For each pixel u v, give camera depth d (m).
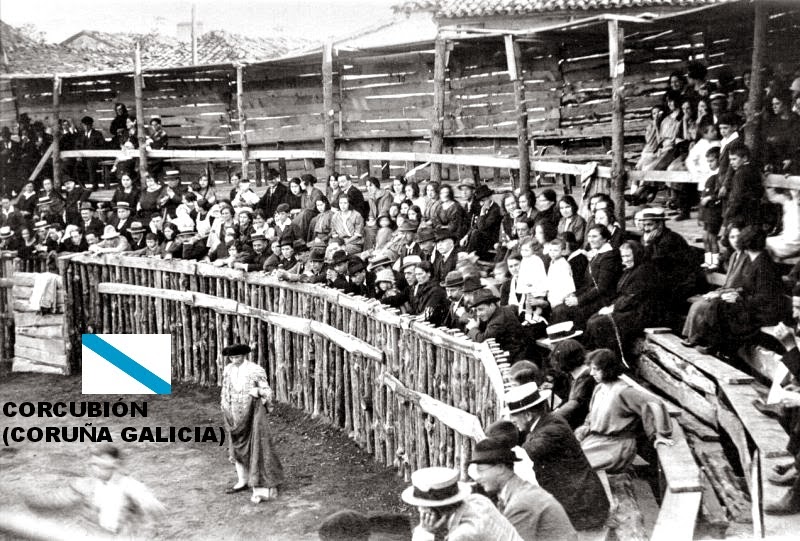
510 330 10.12
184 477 12.09
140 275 17.44
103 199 23.08
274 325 15.11
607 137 16.42
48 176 24.86
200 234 18.09
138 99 22.34
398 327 11.94
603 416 7.89
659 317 10.07
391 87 20.47
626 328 9.99
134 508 9.37
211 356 16.33
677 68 15.61
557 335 10.23
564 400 9.41
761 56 10.75
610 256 10.49
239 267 15.75
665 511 6.90
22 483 11.51
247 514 10.81
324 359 13.99
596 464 7.70
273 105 22.55
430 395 11.17
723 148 10.80
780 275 9.38
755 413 7.77
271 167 22.59
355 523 5.61
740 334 9.09
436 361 11.05
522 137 14.95
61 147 24.23
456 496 6.01
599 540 6.94
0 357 18.88
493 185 18.23
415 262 12.70
